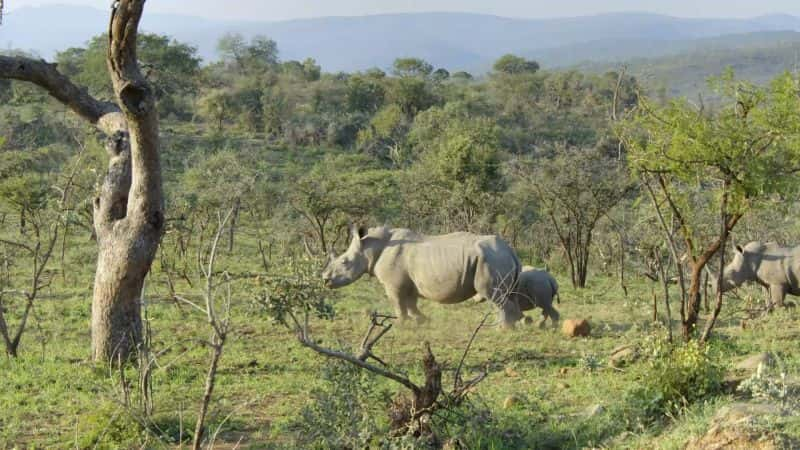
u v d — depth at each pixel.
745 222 33.28
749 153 17.48
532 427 14.29
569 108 129.88
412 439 12.45
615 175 35.62
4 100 97.56
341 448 12.75
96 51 104.50
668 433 12.52
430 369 13.19
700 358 14.59
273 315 13.08
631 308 27.97
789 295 31.67
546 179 37.44
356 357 13.08
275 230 46.72
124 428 14.36
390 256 24.38
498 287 22.84
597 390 16.22
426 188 50.69
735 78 18.23
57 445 14.17
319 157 94.62
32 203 45.22
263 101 107.00
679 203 19.64
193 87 114.75
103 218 19.92
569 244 37.34
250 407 16.27
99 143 46.69
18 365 19.69
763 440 10.71
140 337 19.80
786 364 16.39
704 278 28.09
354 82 121.81
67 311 27.61
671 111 18.31
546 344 21.77
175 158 83.44
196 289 31.42
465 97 125.69
